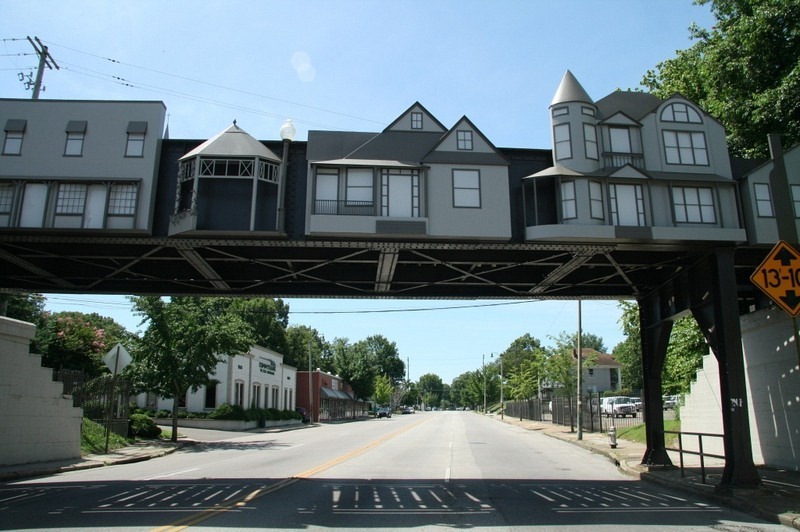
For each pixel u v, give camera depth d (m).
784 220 14.30
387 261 15.90
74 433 20.41
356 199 14.66
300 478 15.16
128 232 14.18
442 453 23.38
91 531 8.52
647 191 14.77
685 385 28.27
